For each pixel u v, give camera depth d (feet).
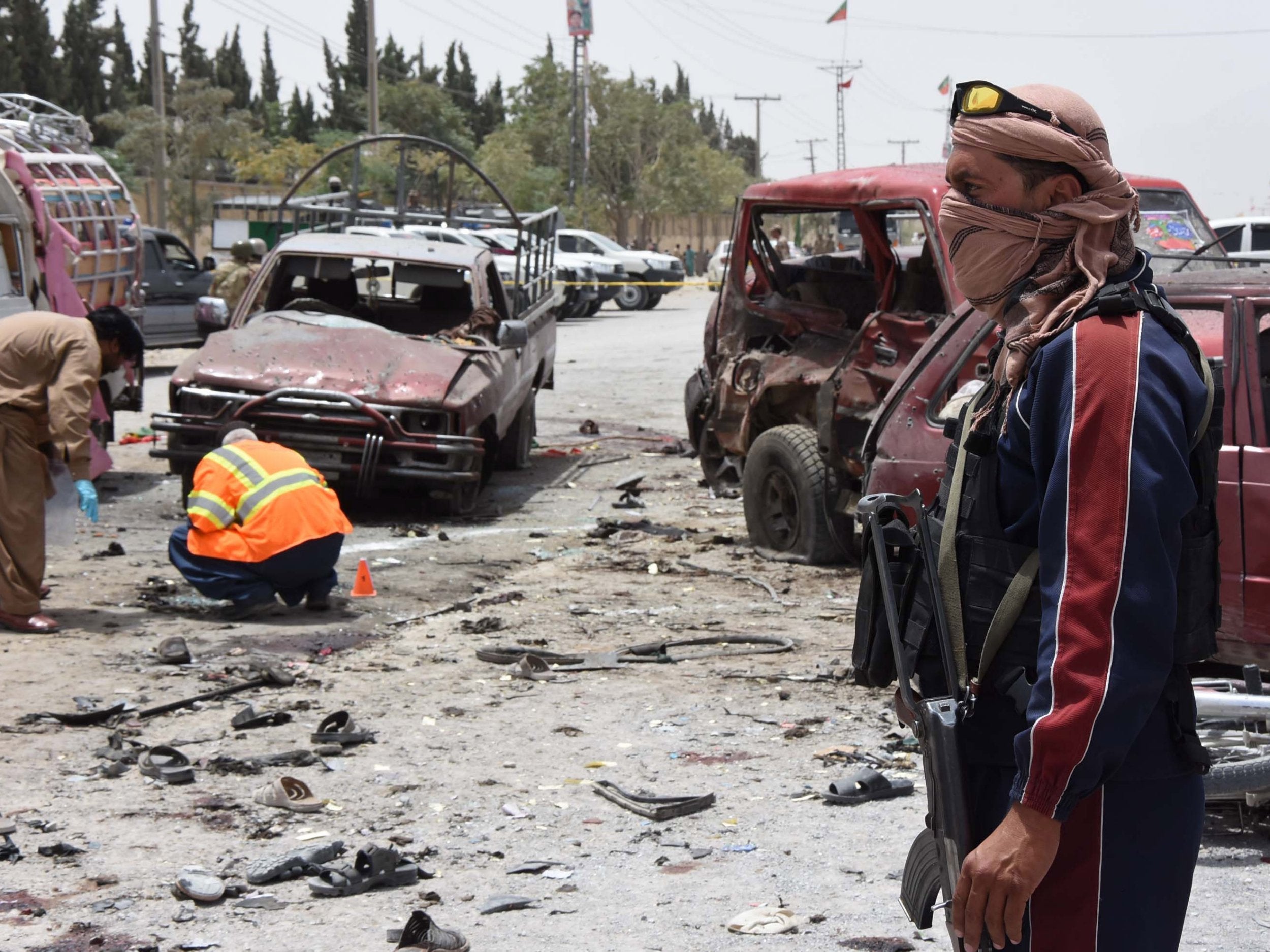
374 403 33.12
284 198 44.80
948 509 6.95
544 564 30.48
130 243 44.98
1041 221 6.67
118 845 14.73
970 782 6.84
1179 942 6.90
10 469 23.22
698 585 28.43
